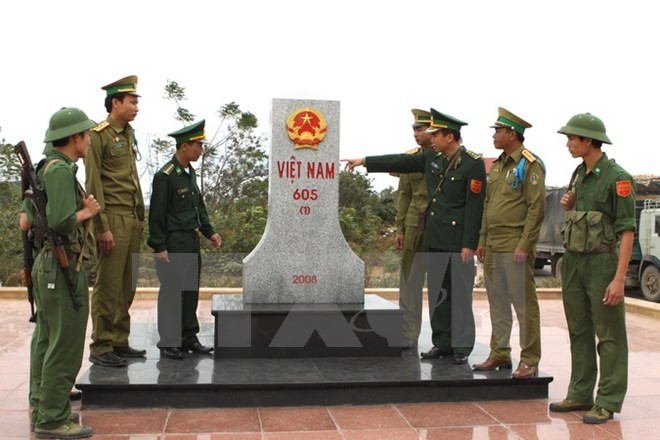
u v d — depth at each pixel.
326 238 5.33
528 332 4.48
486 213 4.76
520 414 4.10
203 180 13.52
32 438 3.54
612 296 3.92
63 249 3.48
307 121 5.31
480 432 3.76
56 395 3.52
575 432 3.79
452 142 4.94
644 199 11.70
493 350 4.60
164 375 4.25
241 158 13.66
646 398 4.52
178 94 12.55
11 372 5.00
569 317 4.23
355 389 4.21
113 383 4.02
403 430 3.76
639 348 6.26
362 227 13.25
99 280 4.50
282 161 5.29
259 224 10.75
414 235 5.47
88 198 3.62
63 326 3.49
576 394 4.18
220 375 4.27
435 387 4.31
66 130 3.54
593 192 4.06
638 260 11.27
